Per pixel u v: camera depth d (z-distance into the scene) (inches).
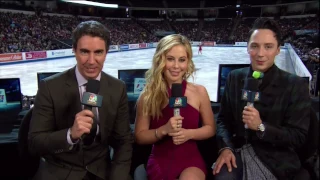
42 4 970.1
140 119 88.4
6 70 486.0
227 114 91.6
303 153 81.3
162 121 86.7
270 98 78.1
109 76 81.1
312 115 76.8
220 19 1240.2
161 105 86.8
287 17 1230.9
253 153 80.3
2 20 704.4
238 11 1241.4
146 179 84.7
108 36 72.2
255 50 77.6
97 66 71.1
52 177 74.0
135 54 765.9
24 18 774.5
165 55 84.4
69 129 67.6
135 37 1021.2
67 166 76.0
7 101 109.8
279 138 72.2
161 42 85.2
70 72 76.6
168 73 86.0
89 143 75.9
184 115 85.7
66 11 1005.2
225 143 84.4
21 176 101.7
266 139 72.6
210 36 1146.7
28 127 79.3
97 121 77.0
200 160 85.0
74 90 74.5
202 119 91.2
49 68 516.4
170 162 83.0
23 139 79.7
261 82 79.4
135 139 89.0
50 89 72.9
